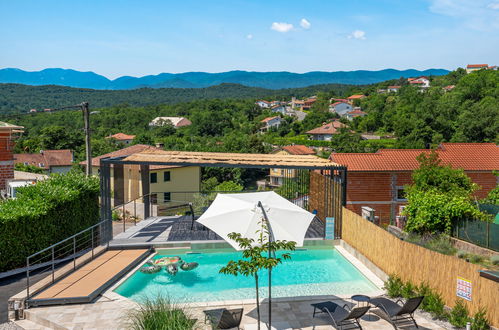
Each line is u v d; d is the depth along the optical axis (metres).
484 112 68.62
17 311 9.64
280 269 13.54
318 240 15.57
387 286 11.09
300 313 9.77
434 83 152.50
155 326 7.84
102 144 75.62
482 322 8.48
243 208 9.51
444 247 14.39
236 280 12.42
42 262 13.56
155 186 37.97
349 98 194.12
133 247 14.54
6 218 12.48
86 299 10.10
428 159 20.16
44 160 64.00
